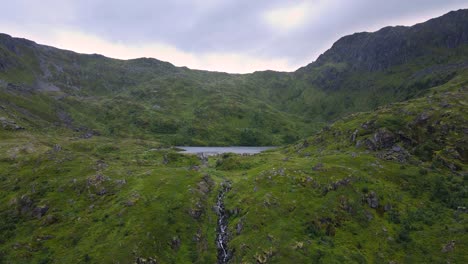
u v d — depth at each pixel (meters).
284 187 102.31
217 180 125.56
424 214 92.31
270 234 80.19
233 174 138.25
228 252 80.06
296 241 77.44
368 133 152.50
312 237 80.25
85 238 82.00
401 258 75.94
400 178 110.81
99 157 150.62
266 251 74.69
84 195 103.06
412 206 96.38
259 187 105.56
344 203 93.38
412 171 114.81
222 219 96.06
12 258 76.00
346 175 105.81
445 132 136.00
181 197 99.06
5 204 100.12
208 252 81.56
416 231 85.31
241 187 110.50
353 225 86.31
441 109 151.38
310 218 86.44
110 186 107.25
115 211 91.38
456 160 121.25
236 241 81.56
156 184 107.62
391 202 96.81
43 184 109.31
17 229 89.00
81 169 120.19
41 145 181.00
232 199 104.56
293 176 108.19
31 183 110.69
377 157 128.88
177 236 83.31
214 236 88.31
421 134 140.25
